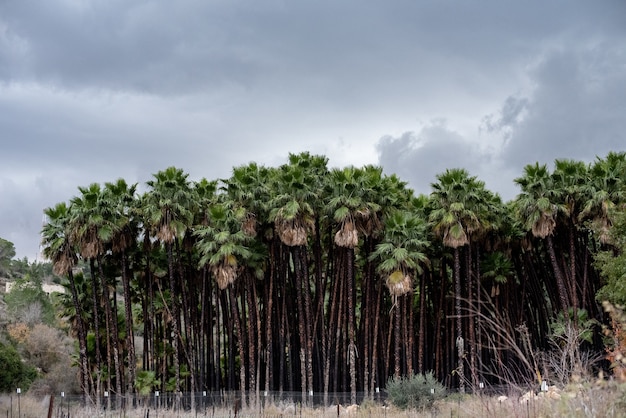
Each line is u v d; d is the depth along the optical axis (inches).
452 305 1681.8
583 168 1552.7
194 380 1569.9
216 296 1628.9
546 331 1788.9
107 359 1660.9
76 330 1731.1
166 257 1724.9
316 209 1573.6
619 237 1215.6
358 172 1534.2
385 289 1726.1
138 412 1256.2
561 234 1680.6
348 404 1387.8
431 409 1017.5
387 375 1595.7
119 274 1721.2
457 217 1503.4
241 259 1534.2
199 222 1663.4
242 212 1535.4
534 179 1526.8
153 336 1804.9
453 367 1652.3
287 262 1722.4
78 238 1515.7
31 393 1604.3
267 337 1571.1
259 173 1647.4
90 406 1285.7
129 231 1615.4
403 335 1606.8
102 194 1542.8
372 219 1542.8
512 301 1795.0
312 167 1657.2
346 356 1604.3
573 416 350.9
